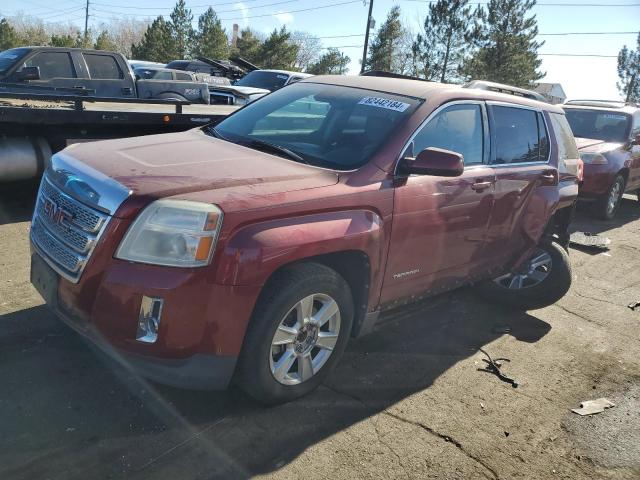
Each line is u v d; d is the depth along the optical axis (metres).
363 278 3.50
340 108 4.03
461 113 4.17
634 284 6.53
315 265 3.15
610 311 5.59
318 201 3.08
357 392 3.59
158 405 3.21
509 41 40.50
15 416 2.97
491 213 4.38
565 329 5.02
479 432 3.34
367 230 3.29
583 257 7.49
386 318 4.47
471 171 4.16
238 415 3.21
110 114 6.75
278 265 2.89
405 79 4.53
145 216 2.71
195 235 2.69
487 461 3.10
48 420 2.98
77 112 6.46
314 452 2.98
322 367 3.40
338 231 3.13
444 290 4.31
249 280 2.80
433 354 4.24
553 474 3.07
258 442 3.01
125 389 3.31
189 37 54.88
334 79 4.55
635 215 10.91
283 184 3.08
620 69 54.38
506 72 40.75
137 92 10.37
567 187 5.29
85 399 3.18
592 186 9.44
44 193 3.33
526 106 4.97
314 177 3.26
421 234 3.74
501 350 4.45
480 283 5.30
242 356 2.99
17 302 4.21
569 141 5.56
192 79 12.95
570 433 3.44
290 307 3.04
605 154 9.46
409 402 3.56
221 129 4.29
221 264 2.73
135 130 7.38
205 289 2.73
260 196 2.90
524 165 4.77
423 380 3.84
